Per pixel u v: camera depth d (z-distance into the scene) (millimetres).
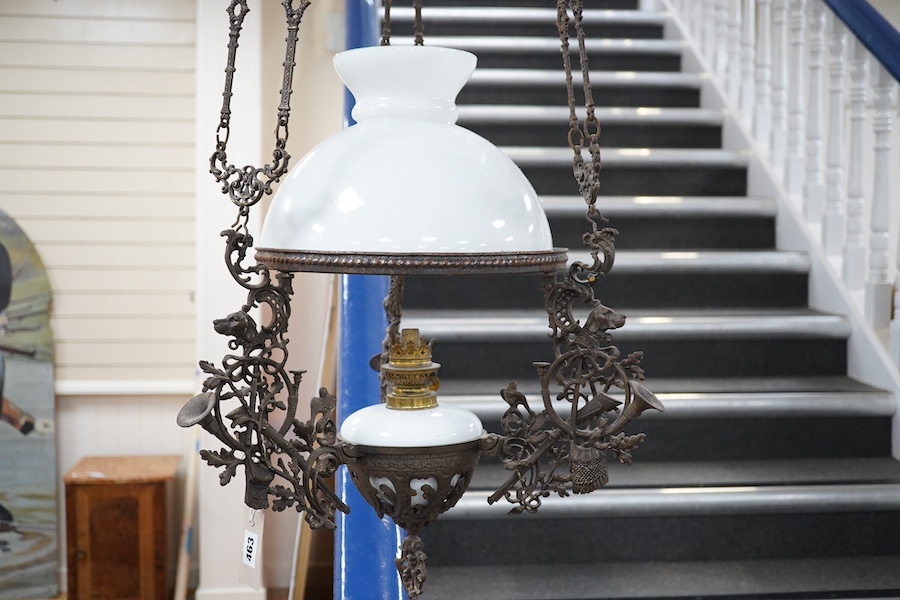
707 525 2127
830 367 2639
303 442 941
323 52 4090
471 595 1896
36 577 4051
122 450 4109
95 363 4047
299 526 3242
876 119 2559
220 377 865
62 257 4012
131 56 3980
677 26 3980
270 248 838
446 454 901
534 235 858
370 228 798
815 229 2859
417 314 2572
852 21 2584
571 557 2107
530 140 3312
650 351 2559
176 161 4023
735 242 3066
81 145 3990
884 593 1934
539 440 937
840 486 2152
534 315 2566
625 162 3174
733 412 2344
